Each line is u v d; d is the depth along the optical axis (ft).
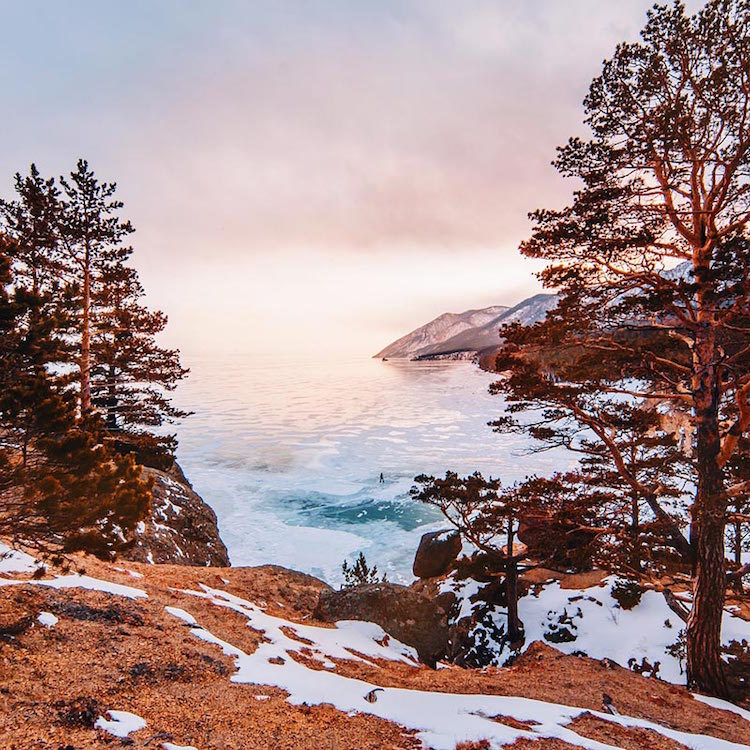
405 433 267.18
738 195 31.94
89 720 15.88
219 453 218.79
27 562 27.35
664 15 31.71
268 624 31.19
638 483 40.40
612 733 21.39
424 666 33.09
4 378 18.93
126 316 70.79
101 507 18.56
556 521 43.75
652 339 39.65
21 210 61.52
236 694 20.47
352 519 129.39
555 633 56.08
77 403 21.07
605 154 33.45
